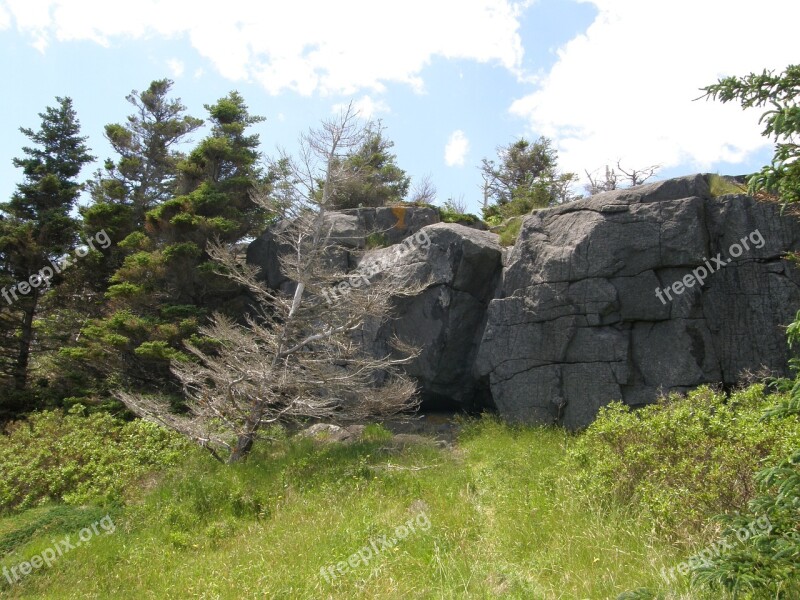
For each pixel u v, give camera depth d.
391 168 27.23
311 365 11.81
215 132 19.38
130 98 24.30
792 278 10.16
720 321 10.64
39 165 18.42
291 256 12.96
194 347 13.98
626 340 11.16
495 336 12.59
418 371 14.02
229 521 8.92
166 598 6.80
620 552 6.14
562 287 11.73
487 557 6.74
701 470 6.50
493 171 33.09
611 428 7.93
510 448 10.74
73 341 17.06
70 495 10.50
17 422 13.93
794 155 4.55
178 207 16.47
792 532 4.48
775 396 7.02
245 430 11.73
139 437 12.48
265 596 6.29
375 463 10.62
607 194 12.07
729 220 10.72
